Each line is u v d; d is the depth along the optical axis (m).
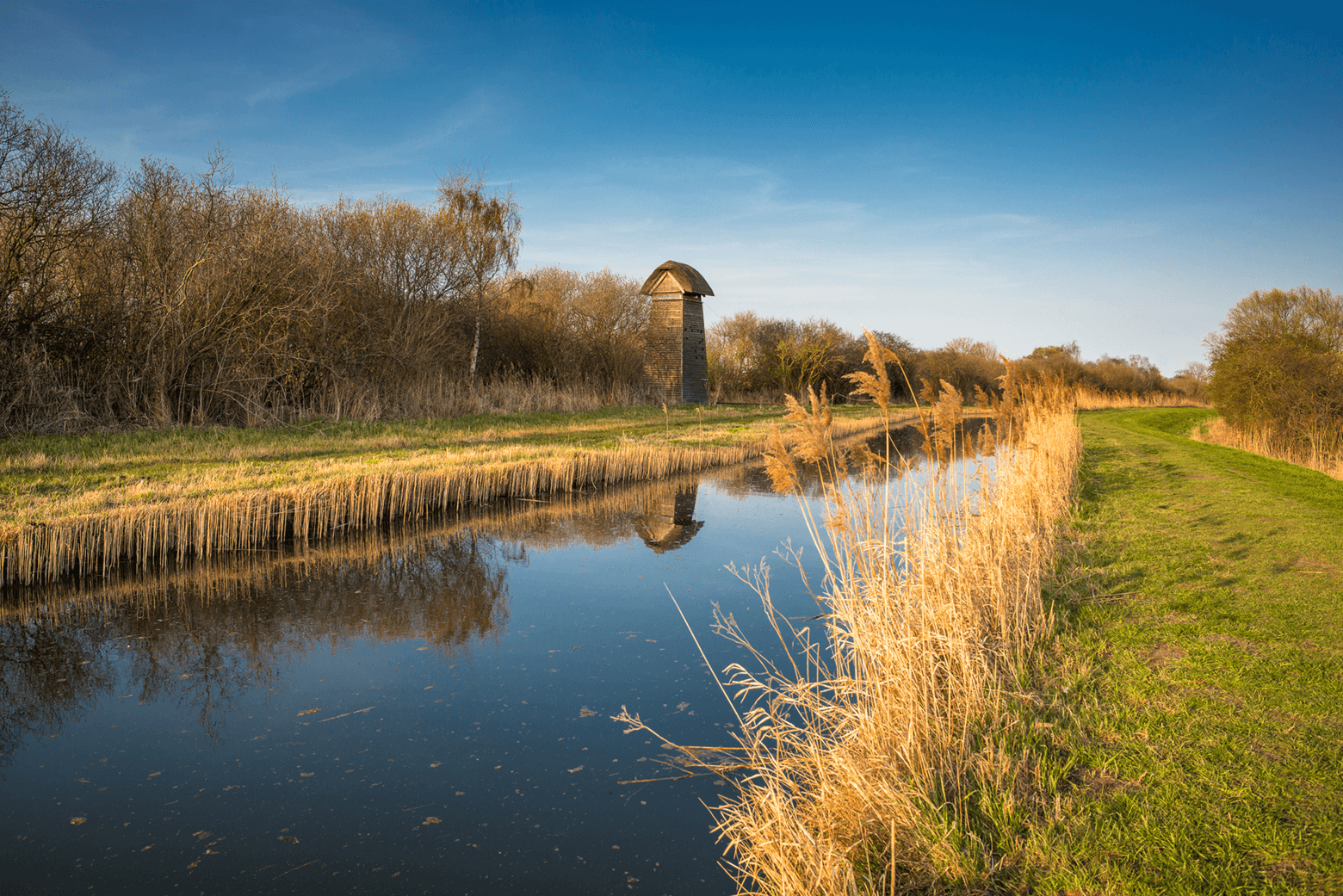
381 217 23.48
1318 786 3.89
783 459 5.61
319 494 10.84
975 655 5.12
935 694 4.53
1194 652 5.71
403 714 6.13
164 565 9.22
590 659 7.23
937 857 3.51
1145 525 10.38
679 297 36.06
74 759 5.41
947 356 54.94
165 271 16.25
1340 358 20.95
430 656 7.31
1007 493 8.39
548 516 13.10
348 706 6.26
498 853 4.33
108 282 15.57
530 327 30.00
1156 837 3.54
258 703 6.30
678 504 14.59
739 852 4.17
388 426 18.38
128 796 4.94
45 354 14.08
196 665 7.03
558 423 22.89
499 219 26.08
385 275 22.88
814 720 5.39
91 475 10.80
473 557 10.66
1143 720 4.67
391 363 21.52
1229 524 10.27
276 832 4.54
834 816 4.00
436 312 24.06
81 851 4.33
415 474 12.22
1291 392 20.98
